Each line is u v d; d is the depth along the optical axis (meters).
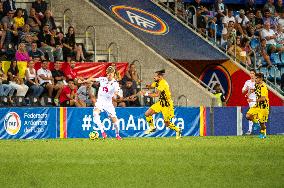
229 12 86.12
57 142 54.03
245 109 68.62
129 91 68.12
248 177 32.34
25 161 38.62
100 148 47.62
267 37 88.00
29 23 71.62
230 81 78.62
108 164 37.28
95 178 31.81
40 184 29.83
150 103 69.94
